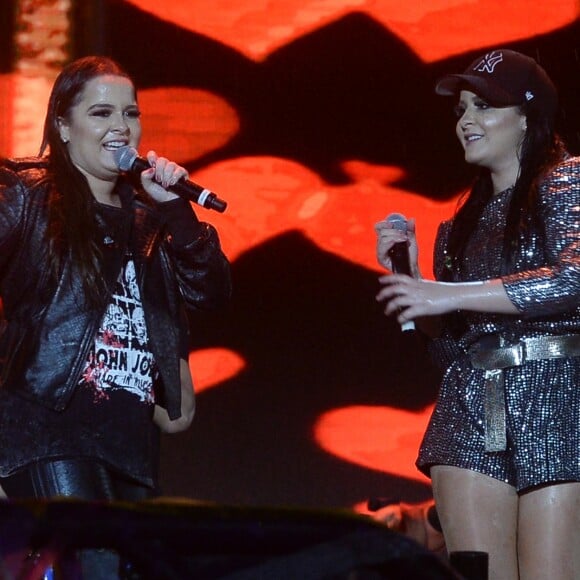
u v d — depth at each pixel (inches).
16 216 456.4
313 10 992.2
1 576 272.4
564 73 987.3
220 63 984.9
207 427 941.8
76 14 964.0
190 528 287.6
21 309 458.3
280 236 976.3
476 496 479.5
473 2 995.9
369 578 288.2
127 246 471.5
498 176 505.7
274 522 292.5
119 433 457.7
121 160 473.1
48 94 957.8
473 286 466.6
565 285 459.8
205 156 979.3
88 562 313.1
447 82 507.5
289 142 984.9
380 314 966.4
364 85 991.0
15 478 449.4
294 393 954.1
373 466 944.3
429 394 954.7
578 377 479.2
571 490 470.6
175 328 478.0
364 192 983.6
